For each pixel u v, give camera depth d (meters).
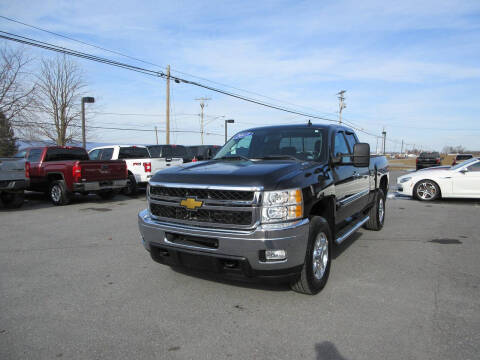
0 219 8.27
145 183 12.67
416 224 7.39
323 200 3.87
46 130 30.66
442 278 4.17
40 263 4.87
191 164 4.19
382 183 7.02
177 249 3.46
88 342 2.83
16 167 9.55
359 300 3.56
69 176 10.20
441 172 10.65
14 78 25.47
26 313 3.35
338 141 4.94
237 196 3.22
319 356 2.60
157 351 2.70
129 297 3.70
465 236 6.30
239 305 3.48
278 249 3.12
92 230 6.96
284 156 4.26
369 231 6.75
